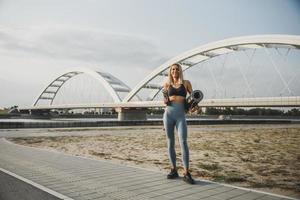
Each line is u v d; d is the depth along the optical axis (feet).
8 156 30.91
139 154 39.63
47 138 67.87
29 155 31.81
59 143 55.16
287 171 25.91
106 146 50.90
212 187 17.03
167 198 14.83
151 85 282.36
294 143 59.41
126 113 288.92
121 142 59.21
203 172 24.64
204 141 63.98
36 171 22.04
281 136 82.64
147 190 16.40
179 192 15.96
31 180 18.85
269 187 18.71
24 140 60.44
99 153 40.22
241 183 19.99
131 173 21.29
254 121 211.82
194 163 31.01
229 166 28.96
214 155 38.99
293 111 348.79
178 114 18.40
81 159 28.63
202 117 377.91
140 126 150.61
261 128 138.10
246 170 26.48
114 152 41.91
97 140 63.93
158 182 18.37
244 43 190.49
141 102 264.72
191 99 18.17
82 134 86.02
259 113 395.75
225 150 45.68
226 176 22.71
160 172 21.72
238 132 102.73
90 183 18.11
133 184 17.83
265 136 82.33
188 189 16.60
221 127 148.87
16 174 20.77
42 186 17.21
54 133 89.92
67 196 15.16
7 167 23.80
